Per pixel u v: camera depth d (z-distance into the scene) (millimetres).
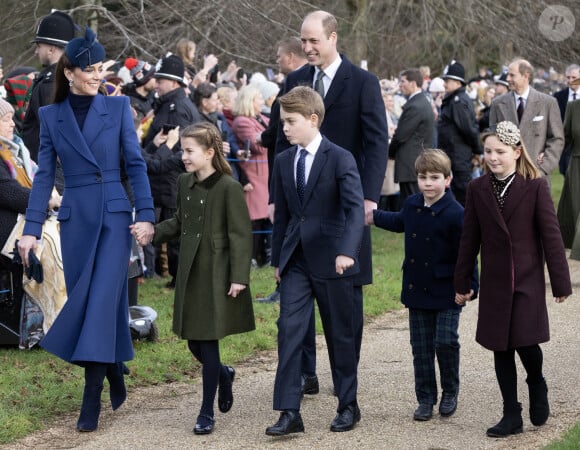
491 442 12586
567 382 15266
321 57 14453
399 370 16328
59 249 16828
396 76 51656
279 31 36844
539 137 24109
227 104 26453
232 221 13219
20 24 36281
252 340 18172
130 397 14898
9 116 17312
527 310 12797
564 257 12844
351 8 47969
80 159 13406
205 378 13219
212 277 13148
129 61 24062
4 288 17016
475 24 48875
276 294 21656
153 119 22672
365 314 21031
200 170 13430
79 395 14750
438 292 13672
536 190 12891
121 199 13477
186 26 35594
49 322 16812
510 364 12961
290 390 12812
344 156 13102
